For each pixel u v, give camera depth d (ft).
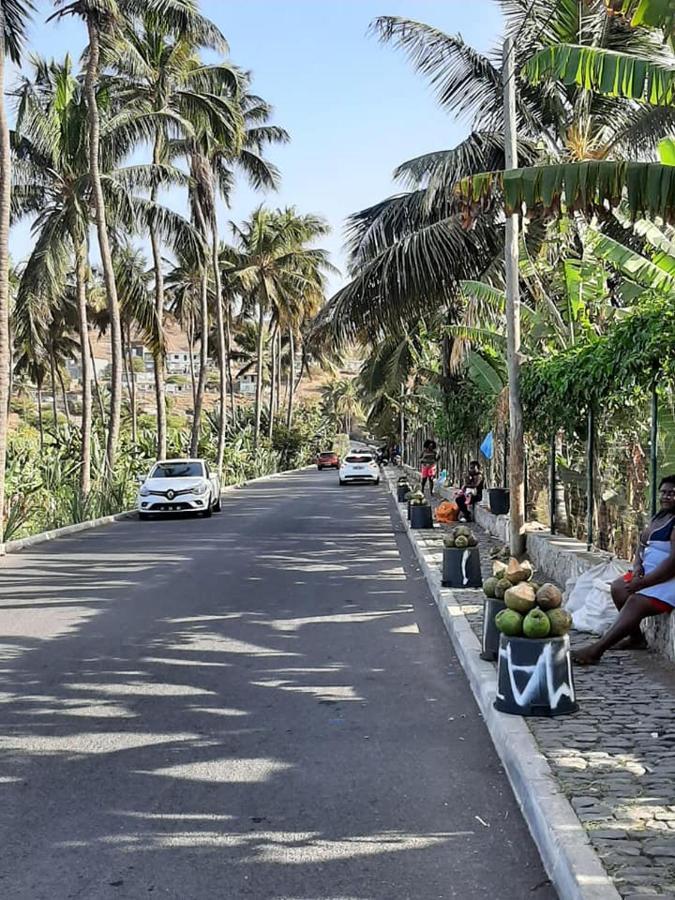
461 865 14.35
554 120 56.44
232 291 191.21
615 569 31.30
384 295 55.52
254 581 44.80
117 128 97.25
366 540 64.49
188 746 20.21
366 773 18.44
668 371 28.94
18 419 262.67
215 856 14.73
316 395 470.80
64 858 14.67
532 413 46.70
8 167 60.03
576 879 12.39
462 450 91.15
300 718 22.30
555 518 44.80
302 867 14.32
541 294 55.47
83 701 23.89
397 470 197.36
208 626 33.58
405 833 15.56
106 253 88.48
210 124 109.09
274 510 94.12
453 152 54.24
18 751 19.94
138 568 49.88
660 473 34.04
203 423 197.88
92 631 32.89
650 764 17.17
